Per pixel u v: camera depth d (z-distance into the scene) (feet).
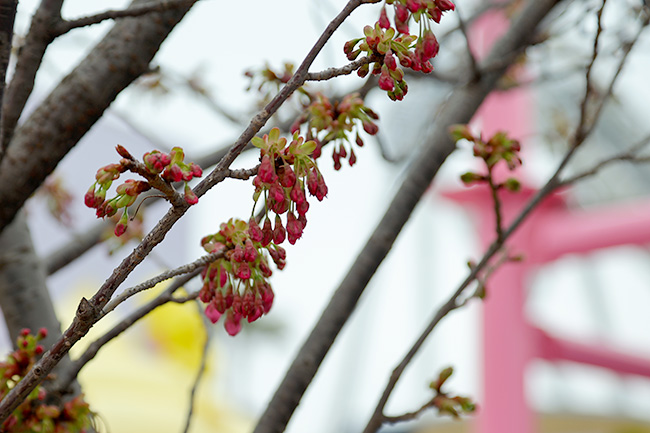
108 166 3.44
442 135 5.38
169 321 16.96
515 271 12.37
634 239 11.96
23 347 3.98
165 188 3.49
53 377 4.15
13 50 4.87
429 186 5.31
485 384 12.57
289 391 4.80
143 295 14.23
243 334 34.47
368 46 3.63
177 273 3.65
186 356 16.75
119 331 4.21
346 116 4.01
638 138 19.97
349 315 4.99
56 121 4.51
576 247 12.19
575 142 4.70
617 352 14.08
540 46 6.59
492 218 11.90
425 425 24.06
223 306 3.76
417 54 3.62
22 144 4.50
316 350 4.87
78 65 4.54
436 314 4.62
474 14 7.70
